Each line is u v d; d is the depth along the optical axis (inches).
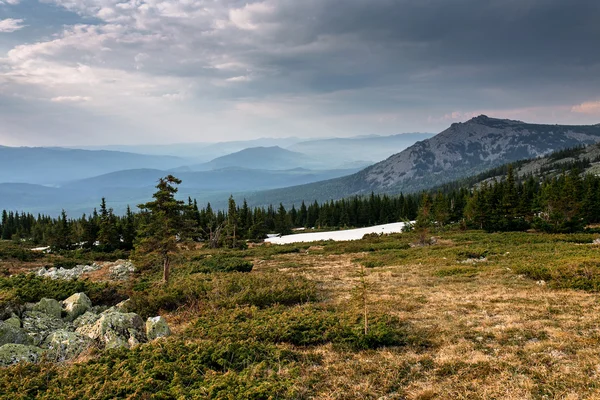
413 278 951.6
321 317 586.9
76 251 2303.2
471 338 493.7
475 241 1680.6
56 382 347.9
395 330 527.8
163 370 375.9
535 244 1370.6
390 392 364.5
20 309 530.0
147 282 1059.3
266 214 4613.7
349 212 4692.4
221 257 1685.5
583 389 334.6
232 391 338.6
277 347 476.7
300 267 1322.6
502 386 353.1
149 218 1032.2
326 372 413.7
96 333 477.7
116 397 324.5
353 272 1131.3
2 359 394.0
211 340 490.3
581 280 727.1
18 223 4869.6
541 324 518.0
